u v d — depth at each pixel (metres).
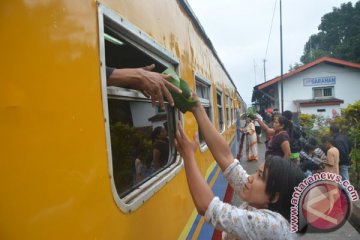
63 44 1.18
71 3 1.25
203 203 1.62
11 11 0.98
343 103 23.05
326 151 6.23
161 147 2.54
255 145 12.39
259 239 1.49
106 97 1.47
